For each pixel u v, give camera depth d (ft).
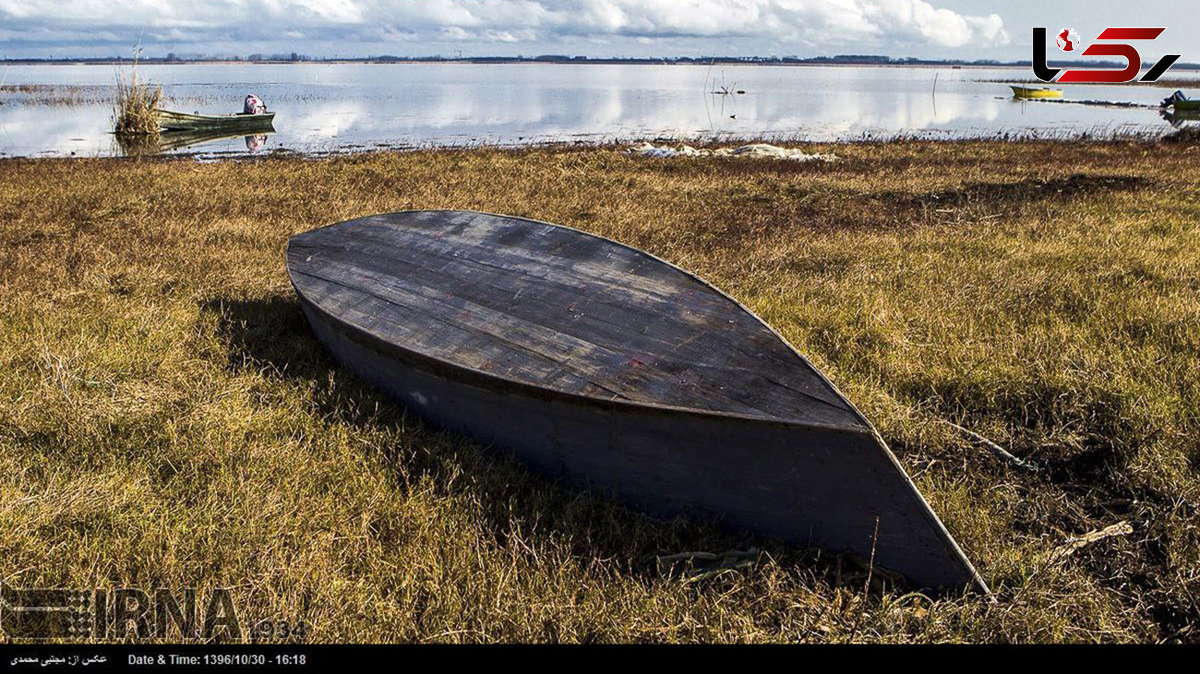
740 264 24.16
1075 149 60.44
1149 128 86.79
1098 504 11.82
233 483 11.51
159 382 15.08
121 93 81.71
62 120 93.40
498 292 14.67
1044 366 15.48
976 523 10.96
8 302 19.63
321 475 11.90
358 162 50.14
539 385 11.43
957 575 9.61
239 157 56.95
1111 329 17.56
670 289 13.23
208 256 24.23
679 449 10.60
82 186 38.65
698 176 44.57
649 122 99.76
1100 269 22.27
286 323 19.08
